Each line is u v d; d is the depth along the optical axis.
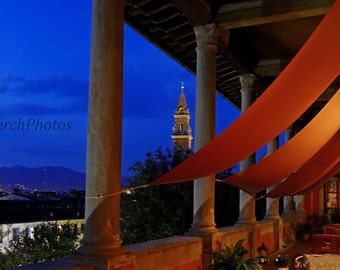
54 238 9.87
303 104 4.71
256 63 10.39
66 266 4.56
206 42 7.69
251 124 4.77
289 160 6.80
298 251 12.30
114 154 5.01
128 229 12.20
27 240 9.77
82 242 4.92
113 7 5.11
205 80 7.66
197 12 7.35
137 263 5.41
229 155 5.23
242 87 10.34
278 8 7.36
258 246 10.33
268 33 8.98
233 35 8.95
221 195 12.78
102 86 5.02
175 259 6.45
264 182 7.41
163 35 8.45
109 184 4.94
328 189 18.39
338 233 11.68
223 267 7.26
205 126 7.63
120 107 5.12
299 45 9.51
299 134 6.28
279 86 4.33
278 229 12.65
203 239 7.46
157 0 7.38
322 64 4.12
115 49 5.09
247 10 7.55
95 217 4.89
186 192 11.86
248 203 10.09
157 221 12.02
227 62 10.15
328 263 6.91
